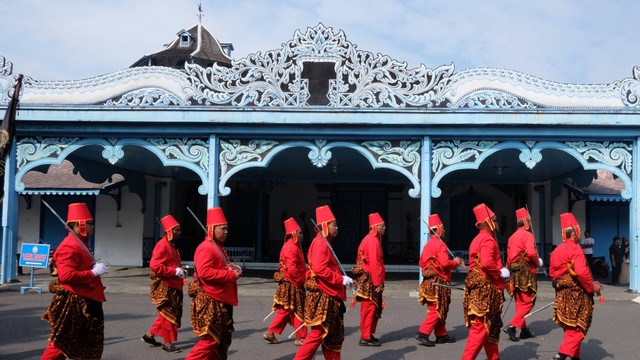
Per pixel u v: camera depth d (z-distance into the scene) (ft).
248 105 43.65
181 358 24.62
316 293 20.77
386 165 44.14
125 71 44.42
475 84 43.32
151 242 67.97
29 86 44.83
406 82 43.52
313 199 76.23
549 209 65.00
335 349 20.79
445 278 27.55
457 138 44.04
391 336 29.53
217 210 20.65
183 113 43.65
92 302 19.88
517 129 43.34
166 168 62.44
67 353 19.35
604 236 63.87
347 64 43.57
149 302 39.52
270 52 43.78
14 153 44.96
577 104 43.21
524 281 28.19
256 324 32.40
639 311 36.99
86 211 20.65
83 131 44.62
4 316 33.24
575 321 22.66
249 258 68.95
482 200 74.28
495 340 22.18
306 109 43.16
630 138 43.50
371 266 27.09
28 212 66.03
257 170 62.90
